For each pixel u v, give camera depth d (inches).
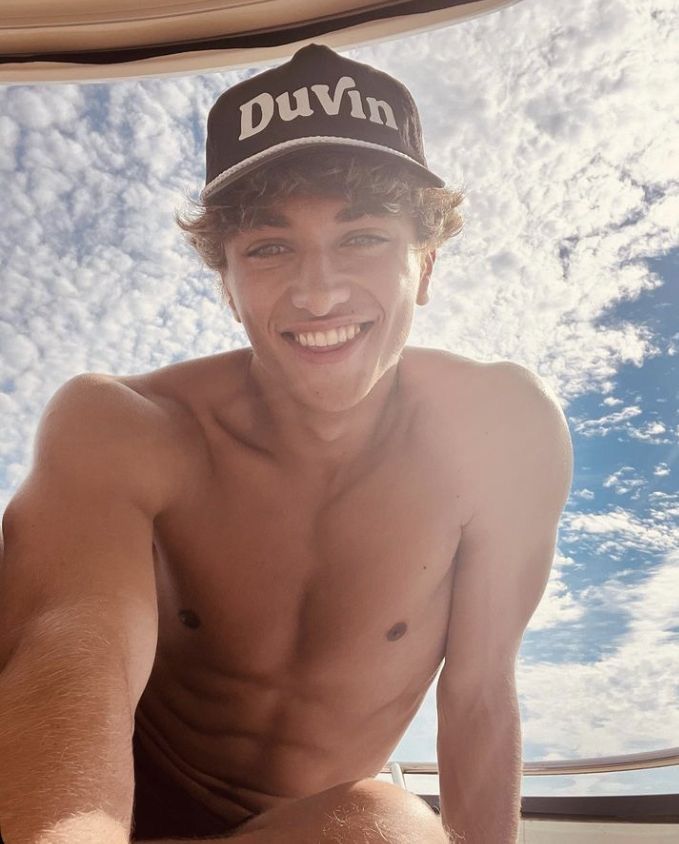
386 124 18.9
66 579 15.5
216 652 21.0
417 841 9.8
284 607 20.6
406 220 19.0
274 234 18.1
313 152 17.8
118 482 17.8
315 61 19.0
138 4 29.3
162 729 22.4
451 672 22.3
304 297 18.1
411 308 19.7
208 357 21.6
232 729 22.0
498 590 22.4
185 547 19.8
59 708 11.7
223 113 19.3
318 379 18.7
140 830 22.6
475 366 22.8
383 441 21.0
